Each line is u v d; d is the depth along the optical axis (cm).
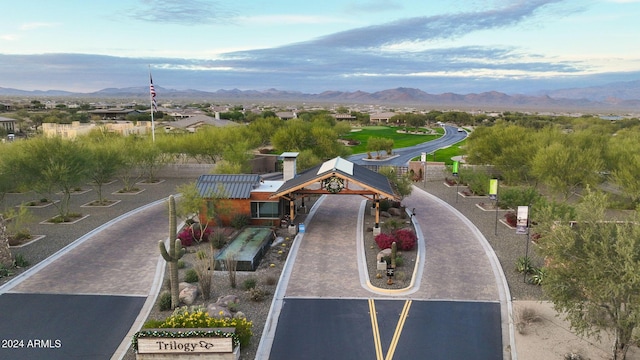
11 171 3553
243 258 2628
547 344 1783
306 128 6825
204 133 6147
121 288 2372
